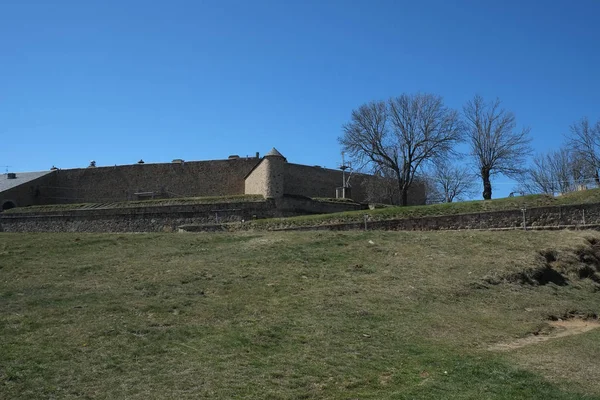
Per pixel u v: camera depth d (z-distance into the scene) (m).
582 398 9.34
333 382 9.49
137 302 13.48
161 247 20.84
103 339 10.78
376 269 18.44
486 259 20.36
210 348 10.68
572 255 21.36
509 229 26.55
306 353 10.81
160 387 8.79
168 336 11.22
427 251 21.19
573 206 26.55
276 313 13.34
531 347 12.46
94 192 57.59
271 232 24.56
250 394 8.72
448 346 11.99
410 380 9.78
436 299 15.77
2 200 54.50
